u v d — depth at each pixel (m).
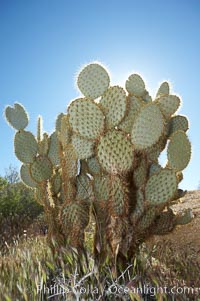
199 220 5.90
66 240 3.69
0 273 3.11
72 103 3.55
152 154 3.72
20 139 4.11
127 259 3.37
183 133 3.67
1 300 2.65
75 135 3.66
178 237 5.17
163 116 3.42
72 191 3.73
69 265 3.28
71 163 3.73
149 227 3.70
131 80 4.09
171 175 3.55
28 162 4.05
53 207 3.93
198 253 4.43
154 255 4.10
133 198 3.53
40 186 4.03
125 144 3.34
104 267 3.20
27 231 6.45
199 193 8.39
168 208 3.89
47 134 4.28
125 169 3.34
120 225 3.40
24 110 4.29
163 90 4.30
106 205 3.48
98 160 3.41
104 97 3.54
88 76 3.67
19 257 3.63
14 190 8.80
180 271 3.74
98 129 3.49
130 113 3.60
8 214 7.77
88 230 4.77
